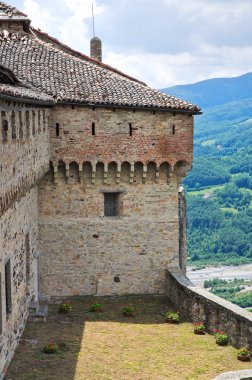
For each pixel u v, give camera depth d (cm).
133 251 3709
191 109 3575
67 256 3650
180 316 3381
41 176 3186
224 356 2738
